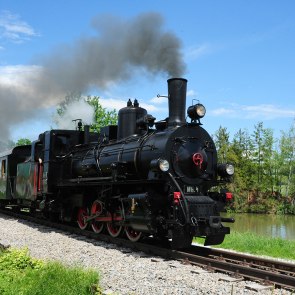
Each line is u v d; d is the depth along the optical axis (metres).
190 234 9.15
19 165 18.31
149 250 9.39
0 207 22.08
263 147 57.31
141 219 9.59
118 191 11.20
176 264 8.05
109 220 11.40
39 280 6.01
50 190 14.60
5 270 6.74
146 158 10.25
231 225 29.78
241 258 8.77
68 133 15.20
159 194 9.82
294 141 55.69
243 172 55.75
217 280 6.74
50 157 14.69
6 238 11.26
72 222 15.62
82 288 5.77
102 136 13.45
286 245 12.35
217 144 58.09
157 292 5.91
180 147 10.00
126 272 7.20
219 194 10.38
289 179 54.84
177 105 10.49
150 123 11.06
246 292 6.02
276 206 53.50
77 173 14.12
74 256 8.70
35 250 9.37
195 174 10.08
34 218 16.39
